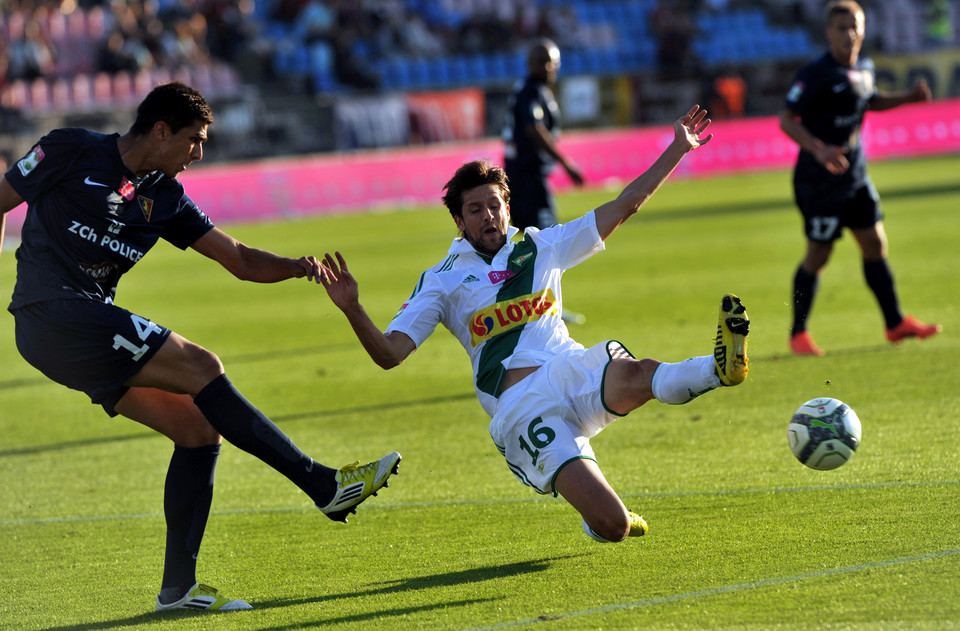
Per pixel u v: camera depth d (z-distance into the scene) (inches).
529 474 607.2
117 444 1019.3
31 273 574.9
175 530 587.5
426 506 758.5
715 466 796.6
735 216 2746.1
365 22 4404.5
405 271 2151.8
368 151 3986.2
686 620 510.0
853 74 1129.4
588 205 3127.5
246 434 581.3
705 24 4783.5
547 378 607.5
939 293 1498.5
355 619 546.9
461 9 4719.5
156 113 571.8
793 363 1136.8
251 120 3878.0
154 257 2987.2
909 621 491.5
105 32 4106.8
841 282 1713.8
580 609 536.4
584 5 4845.0
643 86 4350.4
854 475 741.9
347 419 1051.3
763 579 559.5
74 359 570.9
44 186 569.0
